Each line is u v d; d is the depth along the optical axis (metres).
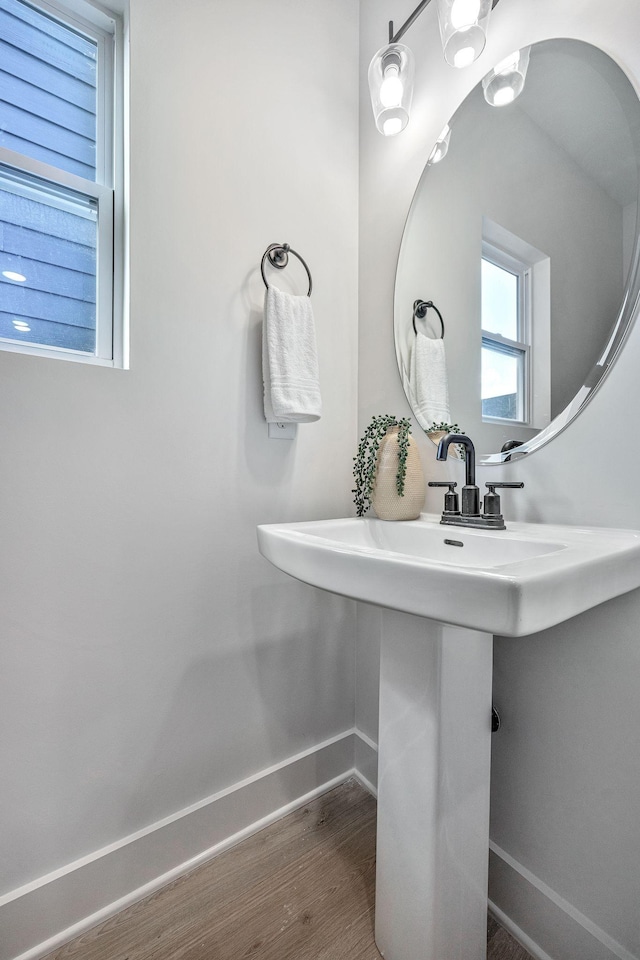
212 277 1.17
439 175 1.21
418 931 0.82
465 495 1.02
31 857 0.92
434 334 1.22
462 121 1.15
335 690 1.44
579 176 0.89
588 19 0.86
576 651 0.86
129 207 1.04
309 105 1.37
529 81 0.98
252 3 1.24
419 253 1.27
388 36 1.38
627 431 0.81
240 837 1.20
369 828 1.24
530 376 0.98
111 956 0.91
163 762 1.09
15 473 0.90
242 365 1.22
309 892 1.04
